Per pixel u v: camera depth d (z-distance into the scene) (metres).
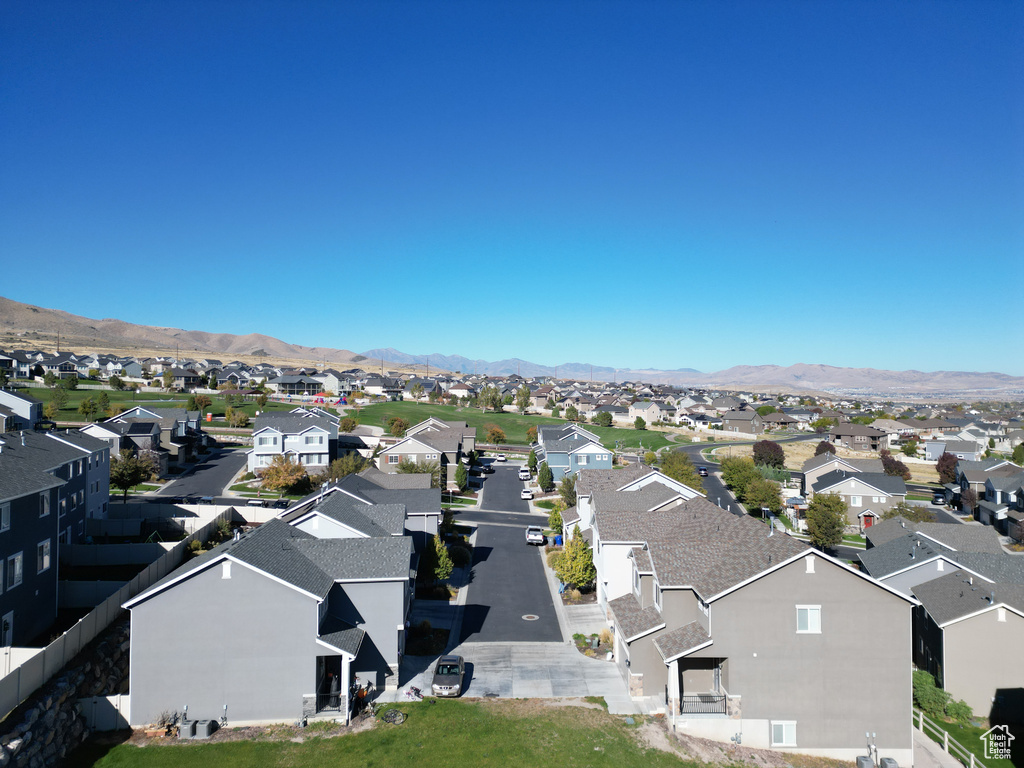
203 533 43.28
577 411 165.00
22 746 19.19
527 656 31.34
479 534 57.62
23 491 27.50
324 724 24.14
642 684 26.88
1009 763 24.31
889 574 37.31
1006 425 153.25
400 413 137.12
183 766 21.06
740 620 24.42
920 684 29.41
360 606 28.06
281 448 77.31
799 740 24.20
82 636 25.12
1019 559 35.69
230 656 24.27
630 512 39.22
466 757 21.83
